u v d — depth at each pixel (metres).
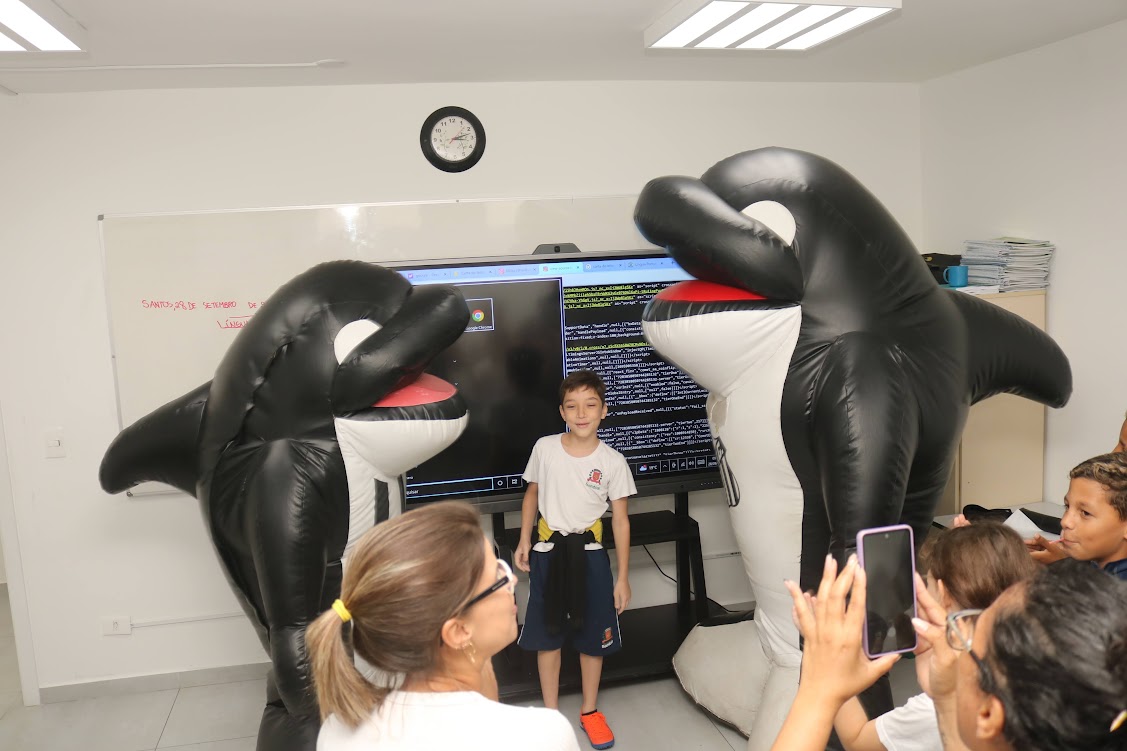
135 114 3.13
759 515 2.45
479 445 3.22
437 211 3.33
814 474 2.34
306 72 2.99
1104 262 3.01
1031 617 0.79
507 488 3.26
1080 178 3.06
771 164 2.41
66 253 3.14
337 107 3.25
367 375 2.22
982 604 1.42
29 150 3.09
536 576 2.89
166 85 3.08
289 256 3.25
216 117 3.18
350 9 2.35
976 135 3.49
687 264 2.37
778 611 2.50
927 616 1.07
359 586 1.03
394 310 2.35
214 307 3.22
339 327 2.29
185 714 3.16
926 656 1.20
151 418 2.45
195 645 3.38
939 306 2.41
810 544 2.40
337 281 2.37
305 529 2.24
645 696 3.10
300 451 2.28
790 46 2.69
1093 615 0.77
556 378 3.26
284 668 2.21
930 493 2.44
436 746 0.99
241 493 2.30
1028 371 2.57
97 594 3.30
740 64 3.21
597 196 3.44
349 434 2.27
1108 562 1.86
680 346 2.37
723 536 3.73
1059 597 0.79
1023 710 0.77
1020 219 3.33
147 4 2.21
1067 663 0.75
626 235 3.48
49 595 3.27
